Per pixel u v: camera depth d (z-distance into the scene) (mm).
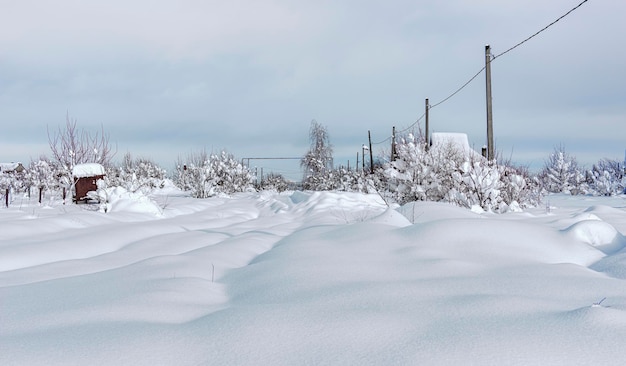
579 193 22156
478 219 4637
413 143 11727
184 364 1701
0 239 5891
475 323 2021
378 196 13578
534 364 1602
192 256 4242
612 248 4078
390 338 1885
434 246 4082
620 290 2668
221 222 9266
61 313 2375
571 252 3938
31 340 1919
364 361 1681
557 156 24688
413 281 2938
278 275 3264
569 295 2594
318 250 4133
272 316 2195
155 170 31828
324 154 43469
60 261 4523
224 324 2102
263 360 1721
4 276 3779
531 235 4230
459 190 10492
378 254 3906
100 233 6492
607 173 20406
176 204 14922
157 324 2154
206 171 22203
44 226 7090
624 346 1720
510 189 11023
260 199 18984
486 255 3799
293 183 51656
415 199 11172
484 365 1604
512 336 1840
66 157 17562
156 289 2885
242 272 3555
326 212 10008
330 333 1956
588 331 1857
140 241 5969
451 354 1695
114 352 1779
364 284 2859
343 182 26906
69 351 1786
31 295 2867
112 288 2971
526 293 2641
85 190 16000
